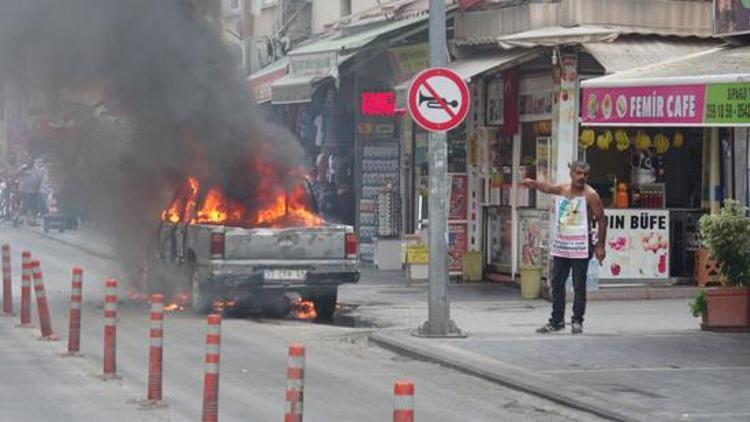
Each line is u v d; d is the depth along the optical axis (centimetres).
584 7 2462
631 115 1653
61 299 2488
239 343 1892
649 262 2461
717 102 1538
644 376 1568
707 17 2484
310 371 1653
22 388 1470
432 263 1909
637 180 2502
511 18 2619
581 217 1931
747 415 1332
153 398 1371
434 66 1905
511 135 2708
